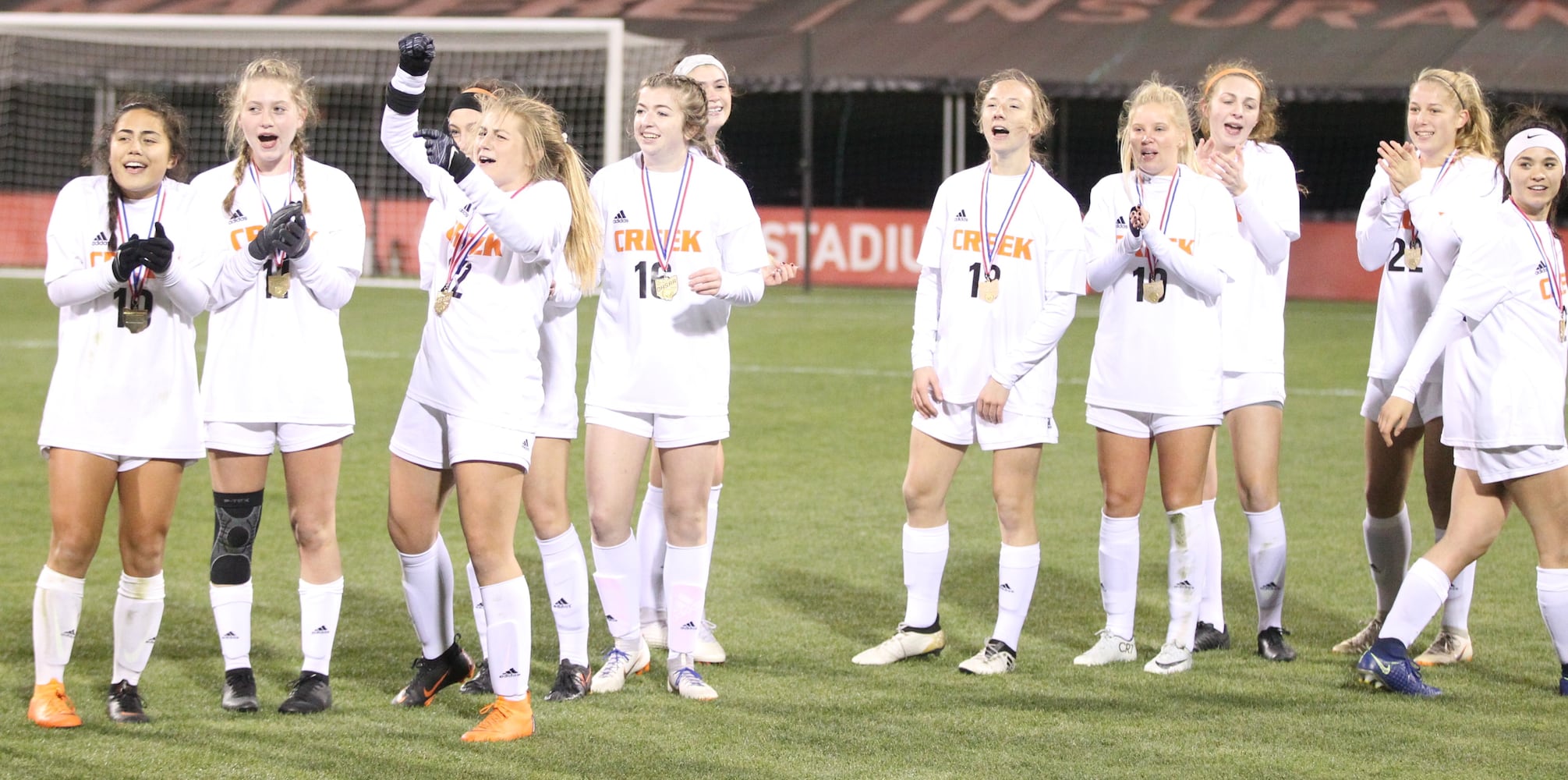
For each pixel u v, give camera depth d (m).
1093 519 16.11
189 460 9.46
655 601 11.70
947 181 11.23
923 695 10.22
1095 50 45.16
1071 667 11.02
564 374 9.96
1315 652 11.49
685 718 9.60
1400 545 11.52
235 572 9.77
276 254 9.45
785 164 52.62
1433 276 11.15
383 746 8.96
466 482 9.02
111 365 9.17
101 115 47.97
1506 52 42.84
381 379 25.83
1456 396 10.17
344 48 45.91
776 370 27.56
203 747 8.91
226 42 42.47
